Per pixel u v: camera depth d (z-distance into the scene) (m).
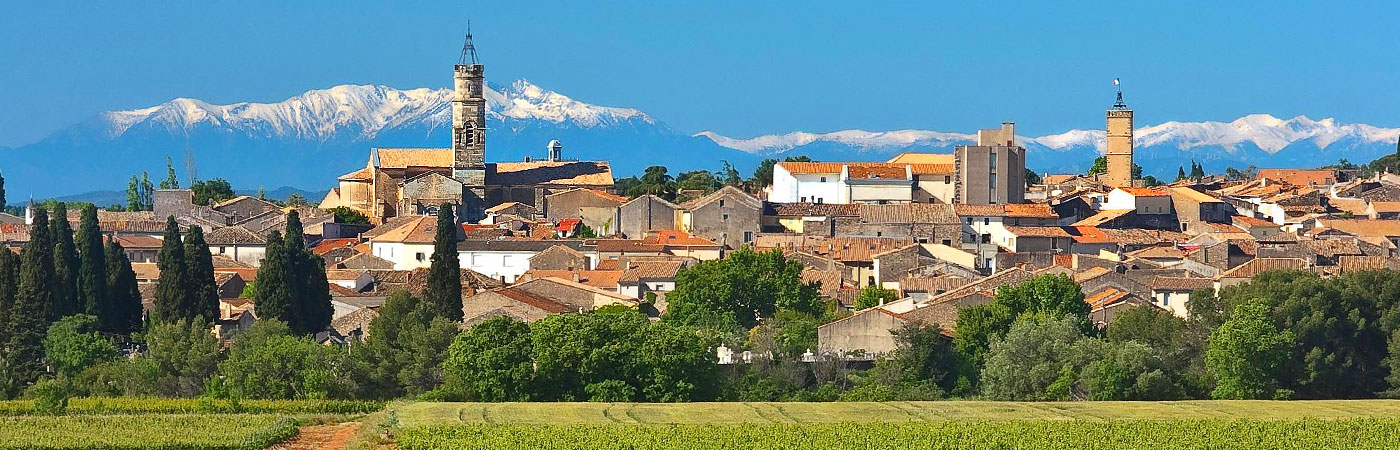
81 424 194.00
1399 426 183.25
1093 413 197.38
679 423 187.62
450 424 185.75
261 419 196.62
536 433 179.62
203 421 195.75
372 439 179.25
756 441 176.88
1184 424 184.75
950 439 177.38
